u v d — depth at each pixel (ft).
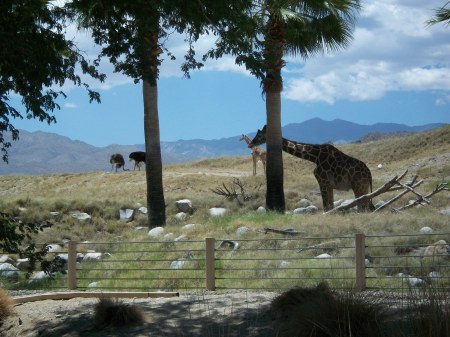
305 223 69.97
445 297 21.62
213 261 50.49
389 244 59.26
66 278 63.67
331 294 28.22
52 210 110.22
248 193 115.96
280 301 31.83
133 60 42.39
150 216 90.89
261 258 57.67
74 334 32.01
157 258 66.74
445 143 208.33
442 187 86.84
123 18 41.73
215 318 32.50
